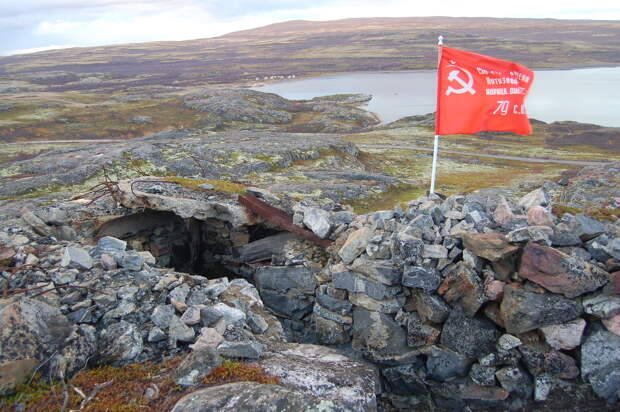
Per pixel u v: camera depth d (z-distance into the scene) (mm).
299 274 11500
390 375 9273
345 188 29250
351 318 9961
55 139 88625
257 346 7141
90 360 6801
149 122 103562
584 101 132375
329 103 132000
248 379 6152
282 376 6320
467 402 8469
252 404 5480
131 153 37281
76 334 6906
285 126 108375
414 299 9070
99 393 6082
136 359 6934
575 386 7871
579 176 30125
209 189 15195
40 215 13539
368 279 9531
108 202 15344
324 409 5625
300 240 13078
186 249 16734
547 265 7711
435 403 8883
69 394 6035
